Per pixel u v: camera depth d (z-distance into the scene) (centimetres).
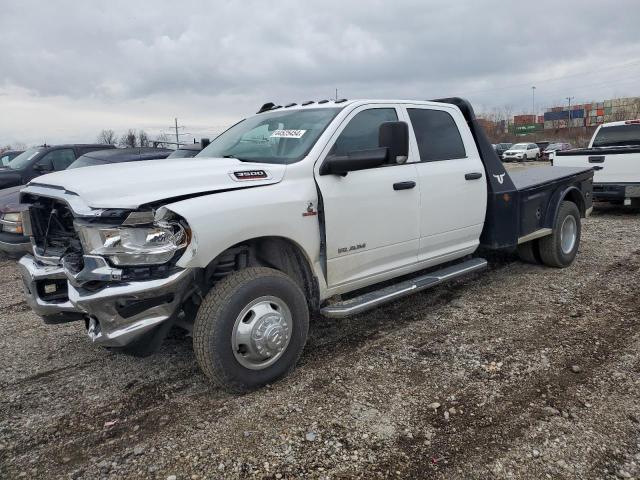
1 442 306
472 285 591
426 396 342
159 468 277
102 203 303
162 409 337
